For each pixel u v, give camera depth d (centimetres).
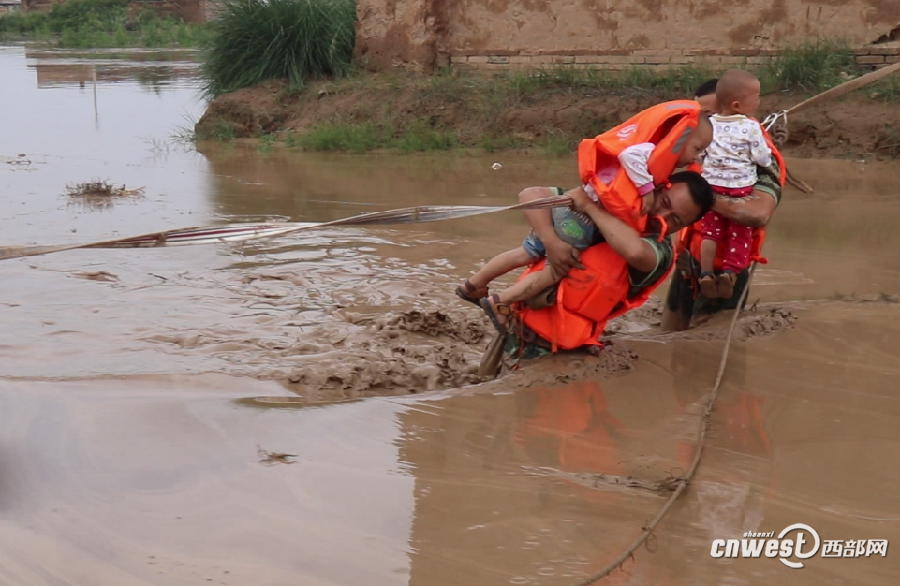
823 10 1283
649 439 398
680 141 449
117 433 390
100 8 5134
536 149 1312
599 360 488
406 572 292
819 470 370
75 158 1277
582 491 348
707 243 545
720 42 1365
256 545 307
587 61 1474
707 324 570
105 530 315
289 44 1602
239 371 475
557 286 482
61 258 720
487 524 322
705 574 294
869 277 680
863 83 593
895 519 332
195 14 4953
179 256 741
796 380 472
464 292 507
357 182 1106
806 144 1176
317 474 358
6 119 1675
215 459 369
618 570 294
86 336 532
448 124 1425
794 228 826
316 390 454
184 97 2022
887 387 463
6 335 528
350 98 1515
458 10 1582
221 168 1219
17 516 322
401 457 376
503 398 445
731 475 363
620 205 446
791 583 290
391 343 542
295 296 636
